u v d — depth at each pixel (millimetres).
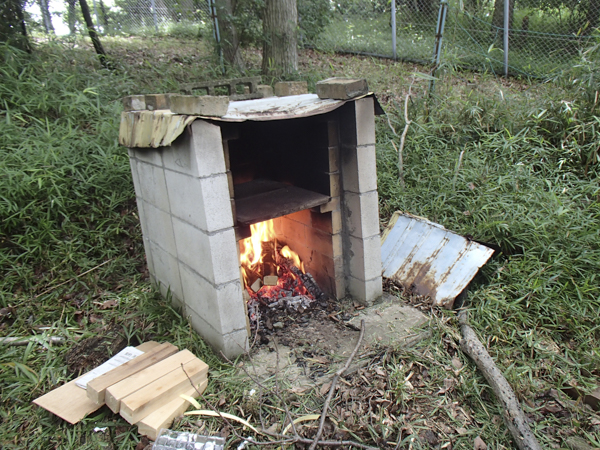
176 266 2836
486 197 3932
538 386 2529
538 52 7273
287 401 2293
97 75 5223
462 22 7227
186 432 2076
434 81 5254
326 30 8305
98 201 3902
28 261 3420
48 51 5660
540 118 4797
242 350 2609
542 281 3090
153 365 2361
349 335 2795
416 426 2201
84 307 3166
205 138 2188
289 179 3230
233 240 2404
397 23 7961
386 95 5871
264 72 6258
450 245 3299
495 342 2824
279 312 3109
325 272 3213
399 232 3621
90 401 2271
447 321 2922
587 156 4406
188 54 7148
